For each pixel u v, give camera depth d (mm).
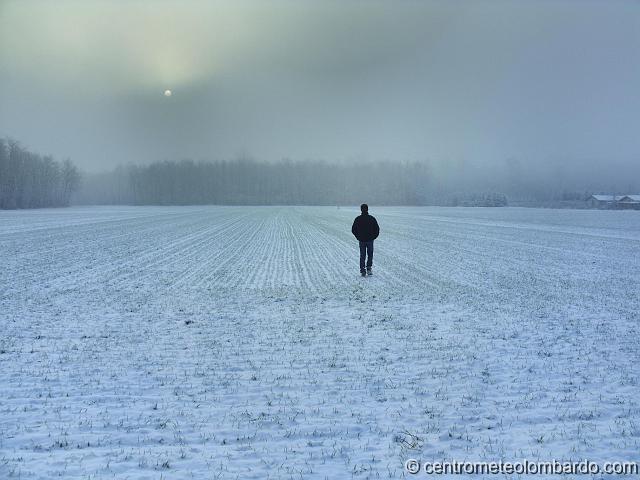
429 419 5773
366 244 17188
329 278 16734
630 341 9062
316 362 7902
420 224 49219
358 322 10617
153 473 4570
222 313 11562
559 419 5766
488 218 63406
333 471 4621
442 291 14289
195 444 5188
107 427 5594
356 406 6160
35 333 9734
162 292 14258
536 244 28953
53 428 5562
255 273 17891
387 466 4711
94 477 4488
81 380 7129
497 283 15664
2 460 4809
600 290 14469
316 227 43281
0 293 13914
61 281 16000
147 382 7039
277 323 10555
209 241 30172
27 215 67875
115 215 68688
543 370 7500
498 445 5113
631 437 5266
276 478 4500
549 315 11211
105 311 11773
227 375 7316
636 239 32500
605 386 6820
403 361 7941
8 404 6258
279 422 5691
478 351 8461
